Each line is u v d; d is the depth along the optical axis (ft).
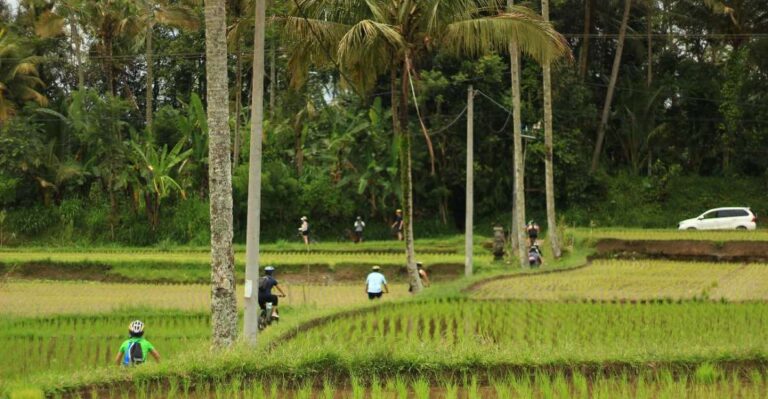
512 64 143.43
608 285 114.01
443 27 107.45
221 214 68.13
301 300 121.08
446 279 153.38
